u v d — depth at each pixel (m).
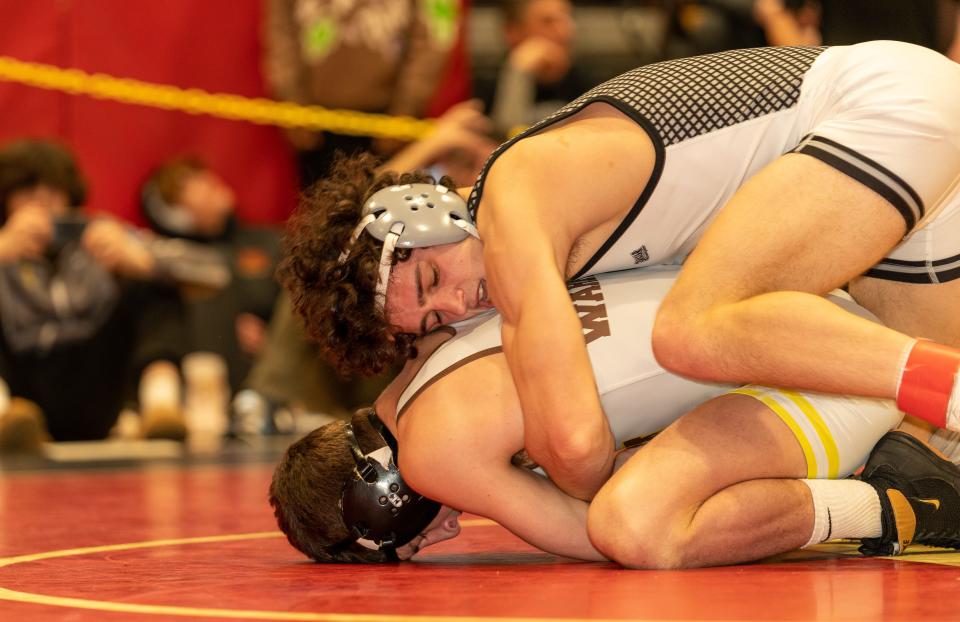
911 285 3.73
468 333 3.57
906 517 3.37
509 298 3.24
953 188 3.51
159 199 11.38
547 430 3.16
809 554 3.52
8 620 2.51
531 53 10.81
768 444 3.29
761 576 2.97
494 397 3.35
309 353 10.34
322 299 3.62
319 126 12.11
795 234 3.21
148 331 10.58
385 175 3.71
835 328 3.02
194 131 13.05
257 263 11.52
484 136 9.65
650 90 3.52
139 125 12.84
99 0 12.60
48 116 12.54
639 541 3.16
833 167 3.24
